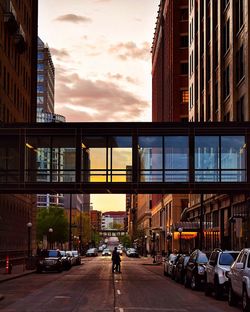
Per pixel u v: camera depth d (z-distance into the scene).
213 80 61.69
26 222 75.00
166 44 116.50
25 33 73.88
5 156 44.50
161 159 43.75
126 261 91.00
